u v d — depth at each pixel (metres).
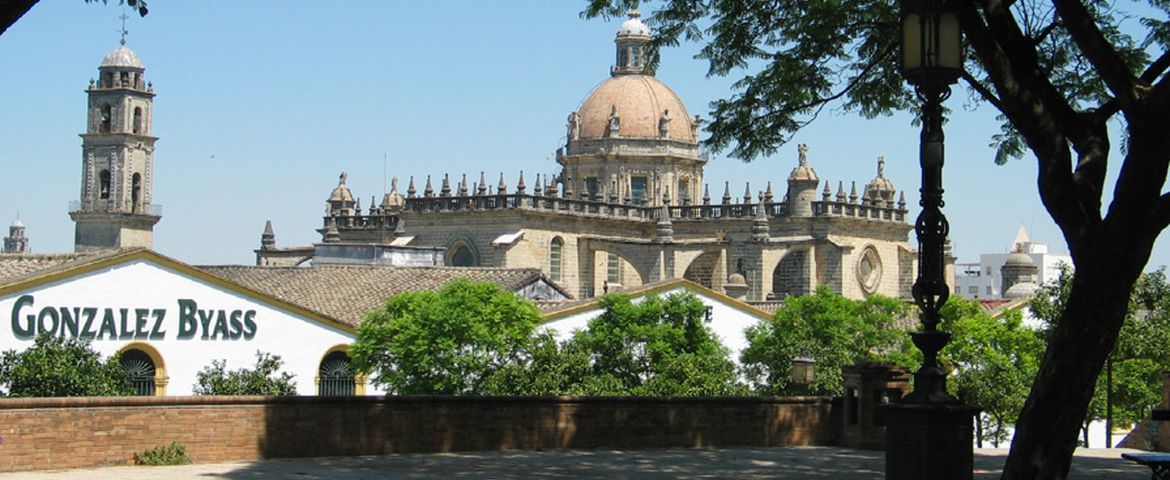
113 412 29.88
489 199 136.00
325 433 32.91
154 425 30.53
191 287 66.62
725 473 31.20
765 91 35.91
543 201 136.38
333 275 89.38
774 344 79.12
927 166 20.56
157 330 65.19
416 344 67.94
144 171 188.75
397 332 69.00
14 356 53.59
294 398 32.47
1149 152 22.75
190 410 31.03
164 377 65.25
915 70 20.28
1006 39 24.42
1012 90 23.80
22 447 28.45
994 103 25.30
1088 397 23.39
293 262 158.38
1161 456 27.12
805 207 139.88
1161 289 71.25
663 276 142.25
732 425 39.41
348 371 73.25
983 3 24.55
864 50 35.31
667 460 34.19
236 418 31.66
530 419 36.09
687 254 142.12
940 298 20.75
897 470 20.72
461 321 68.62
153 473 28.42
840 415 41.28
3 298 59.16
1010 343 86.19
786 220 140.50
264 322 69.81
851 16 34.53
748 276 138.50
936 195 20.59
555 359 69.06
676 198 160.25
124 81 187.62
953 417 20.47
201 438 31.16
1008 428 88.44
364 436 33.47
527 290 90.19
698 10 36.47
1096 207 23.73
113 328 63.31
